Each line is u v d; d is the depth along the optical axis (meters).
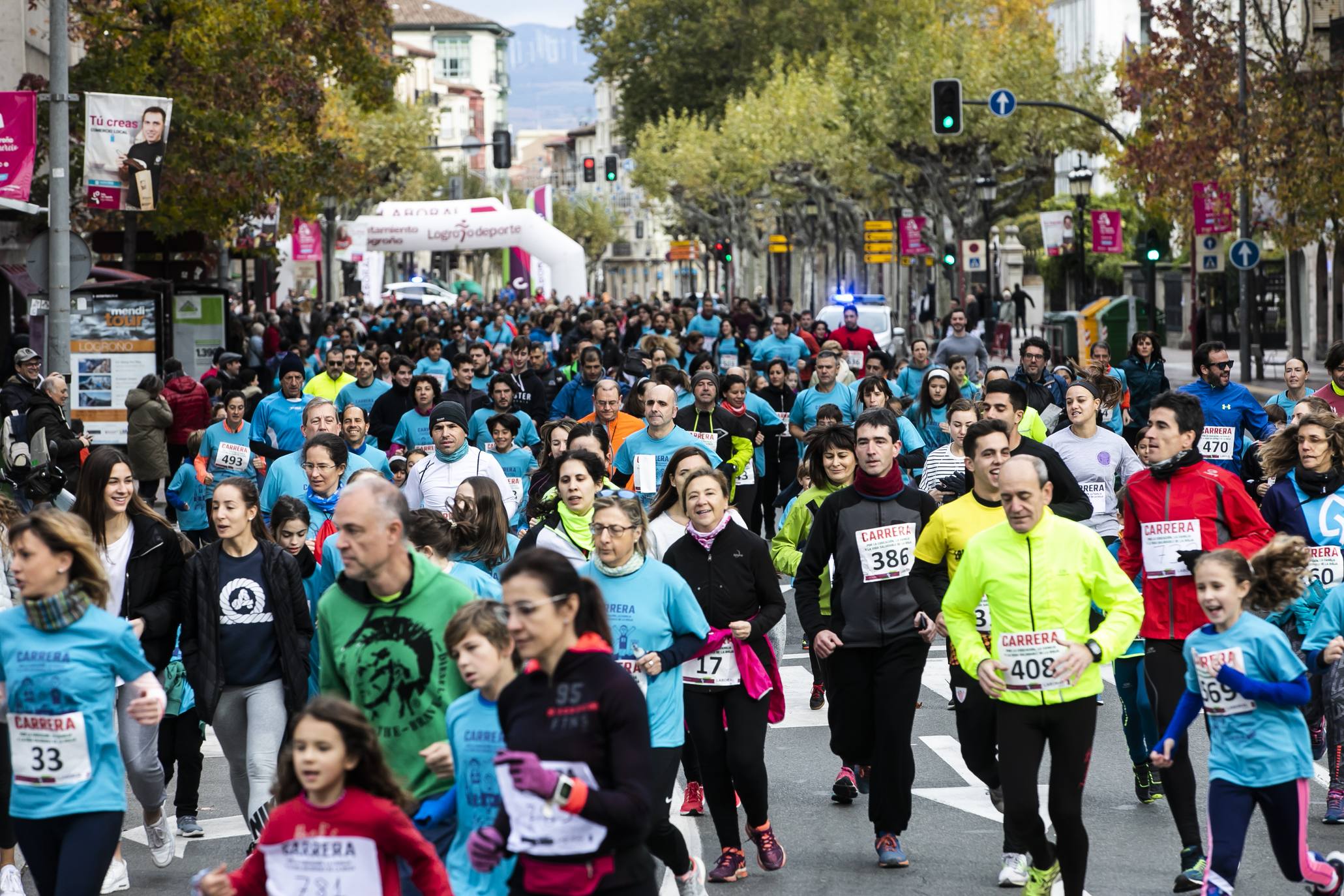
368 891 7.71
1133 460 16.34
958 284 75.25
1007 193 83.38
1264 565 10.70
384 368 32.47
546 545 12.92
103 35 41.50
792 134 99.19
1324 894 10.40
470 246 90.44
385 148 104.81
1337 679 12.80
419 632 9.30
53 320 27.19
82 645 9.38
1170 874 11.75
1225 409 21.91
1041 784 14.29
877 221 71.44
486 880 8.34
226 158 42.69
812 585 12.39
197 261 47.72
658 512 12.95
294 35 48.06
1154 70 58.78
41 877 9.56
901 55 81.69
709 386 21.94
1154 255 52.75
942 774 14.72
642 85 124.69
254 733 11.70
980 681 10.55
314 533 15.51
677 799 14.34
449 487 17.16
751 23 120.12
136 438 30.31
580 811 7.16
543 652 7.43
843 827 13.16
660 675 10.86
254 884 7.86
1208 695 10.30
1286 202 55.16
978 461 11.98
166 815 14.01
